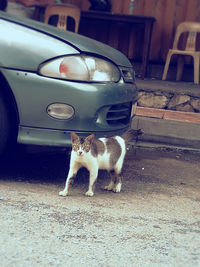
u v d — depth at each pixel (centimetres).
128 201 493
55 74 498
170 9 899
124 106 545
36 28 512
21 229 416
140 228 437
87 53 512
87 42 535
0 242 398
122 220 448
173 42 906
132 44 927
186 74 896
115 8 916
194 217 470
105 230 428
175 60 904
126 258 396
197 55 817
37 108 499
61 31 541
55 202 469
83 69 504
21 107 499
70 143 503
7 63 496
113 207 473
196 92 711
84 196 494
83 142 484
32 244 400
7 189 487
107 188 520
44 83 496
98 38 939
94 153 491
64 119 500
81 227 429
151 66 907
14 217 431
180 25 844
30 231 415
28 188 498
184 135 685
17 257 385
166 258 399
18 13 916
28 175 536
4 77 497
